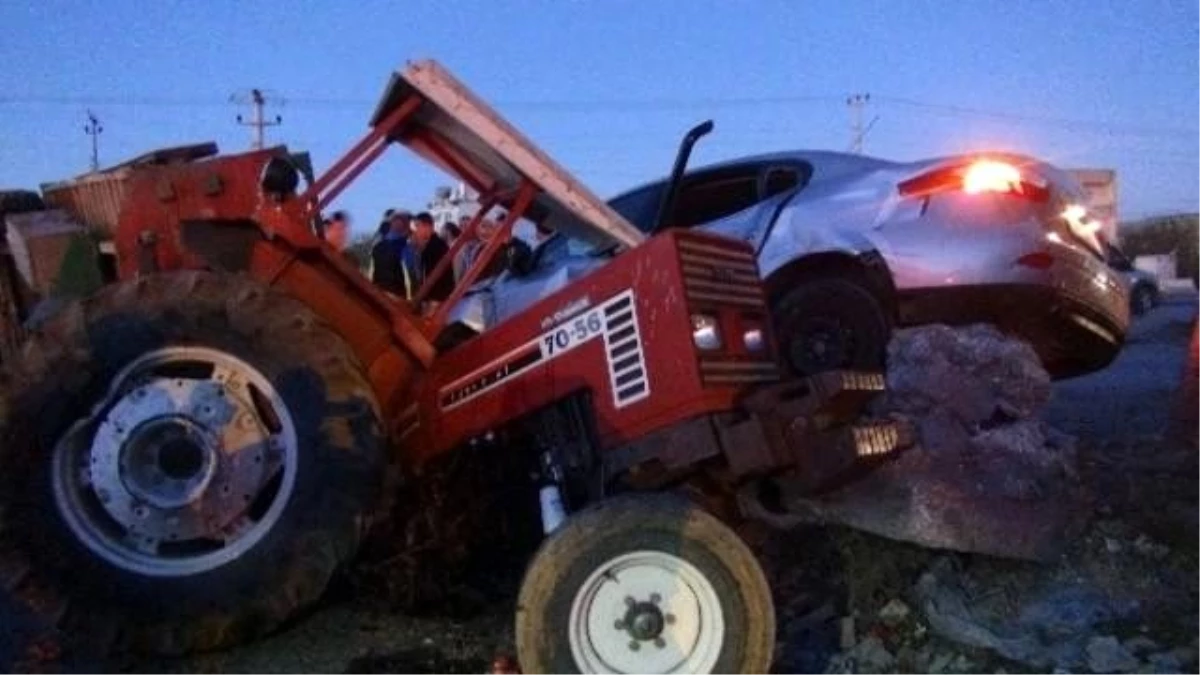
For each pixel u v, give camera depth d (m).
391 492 5.08
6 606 5.25
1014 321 6.69
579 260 7.63
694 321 4.53
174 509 4.83
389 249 9.42
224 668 4.79
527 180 5.61
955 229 6.68
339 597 5.48
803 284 7.06
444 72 5.43
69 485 4.89
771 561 5.39
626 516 4.11
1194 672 4.34
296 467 4.88
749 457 4.42
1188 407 6.75
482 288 8.34
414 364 5.40
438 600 5.33
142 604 4.75
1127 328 7.46
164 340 4.91
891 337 6.59
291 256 5.31
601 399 4.70
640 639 4.10
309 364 4.94
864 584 5.11
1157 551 5.32
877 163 7.32
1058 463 5.60
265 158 5.29
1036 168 6.93
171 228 5.30
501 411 5.03
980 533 5.20
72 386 4.85
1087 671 4.42
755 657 4.09
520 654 4.09
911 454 5.31
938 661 4.60
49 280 7.52
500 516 5.61
